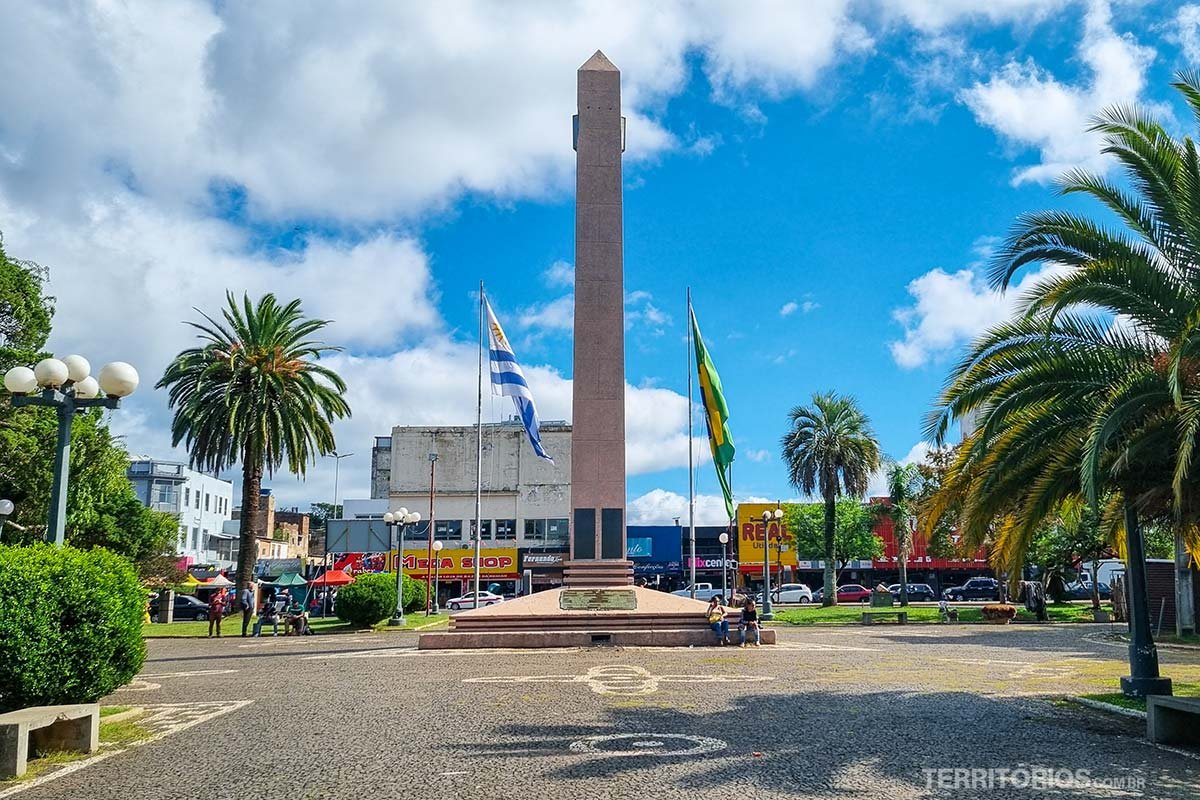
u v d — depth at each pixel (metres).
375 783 8.22
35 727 9.05
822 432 52.88
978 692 14.57
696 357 34.31
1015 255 13.62
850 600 63.72
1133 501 13.45
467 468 76.00
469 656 21.95
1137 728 11.13
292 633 33.25
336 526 68.50
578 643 24.72
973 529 13.95
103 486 39.94
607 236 30.95
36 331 35.19
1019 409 13.20
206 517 79.50
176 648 26.77
